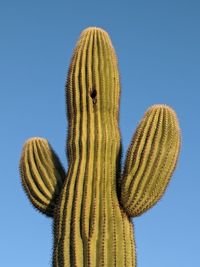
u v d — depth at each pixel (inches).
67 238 347.6
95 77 384.8
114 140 374.3
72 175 364.5
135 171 357.4
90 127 374.3
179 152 366.0
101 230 345.7
